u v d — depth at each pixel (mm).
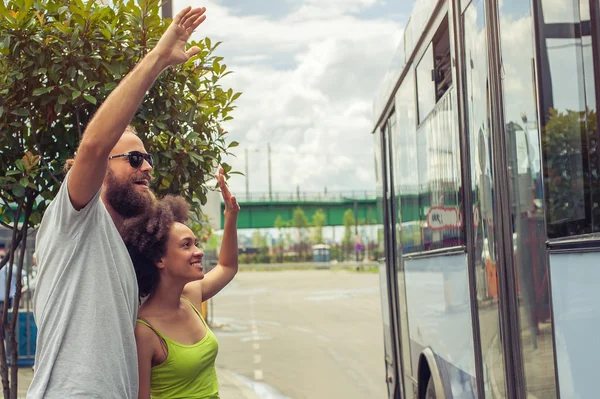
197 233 11320
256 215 79375
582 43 2697
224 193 3389
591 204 2611
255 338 18438
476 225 3904
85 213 2271
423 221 5387
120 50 3791
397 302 7141
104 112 2207
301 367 13367
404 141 6266
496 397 3584
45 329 2283
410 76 5859
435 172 4914
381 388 11039
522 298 3221
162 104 3871
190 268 2770
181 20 2348
